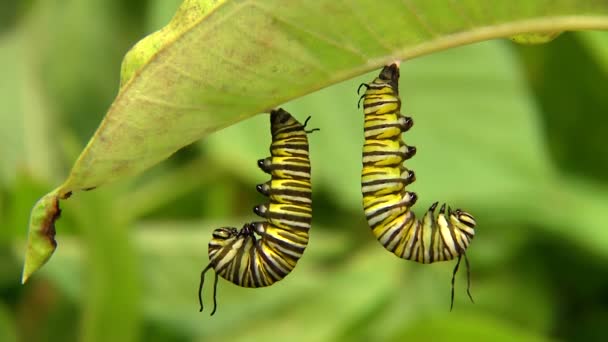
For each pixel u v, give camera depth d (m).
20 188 0.71
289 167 0.53
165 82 0.49
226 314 0.76
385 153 0.52
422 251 0.53
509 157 0.76
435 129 0.77
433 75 0.78
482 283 0.75
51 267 0.71
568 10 0.49
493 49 0.78
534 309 0.74
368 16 0.49
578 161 0.77
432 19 0.49
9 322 0.73
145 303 0.76
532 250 0.75
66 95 0.94
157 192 0.83
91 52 0.95
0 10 0.98
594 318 0.75
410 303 0.74
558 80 0.77
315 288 0.76
